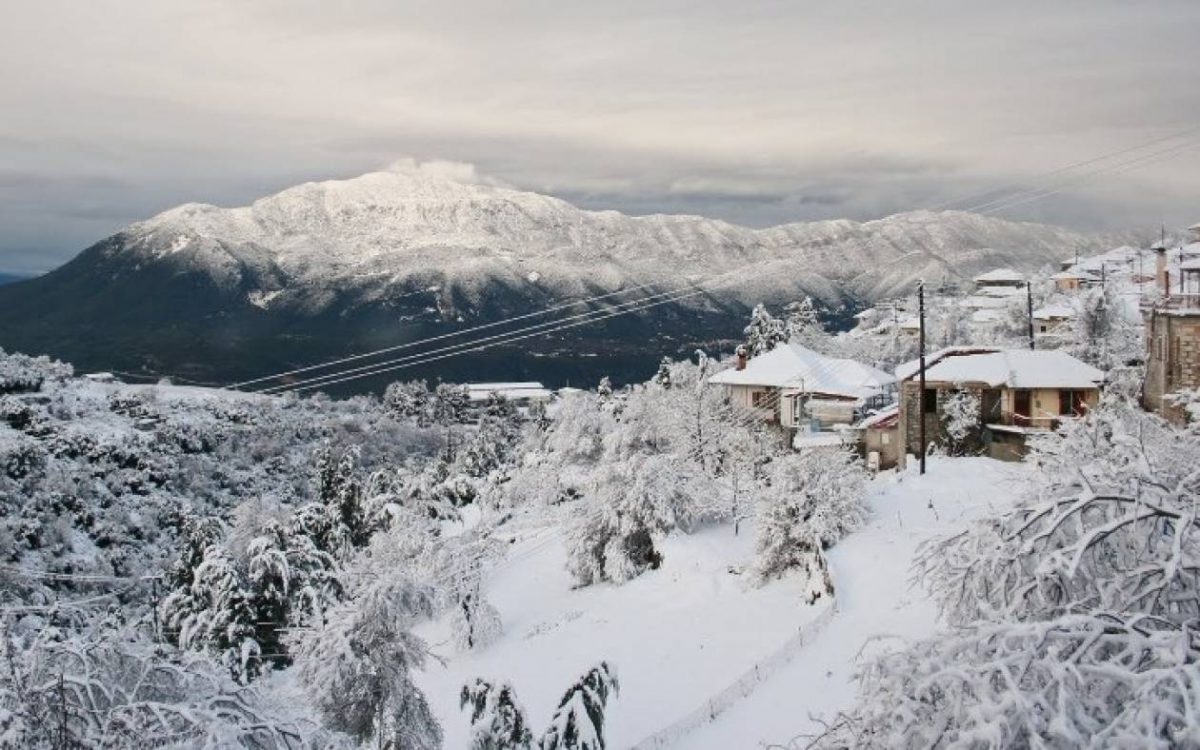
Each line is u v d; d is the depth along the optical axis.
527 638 35.41
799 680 22.98
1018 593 9.72
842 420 59.97
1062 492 11.07
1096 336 62.81
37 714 10.28
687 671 26.64
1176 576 9.46
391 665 20.45
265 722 11.30
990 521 10.92
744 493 45.12
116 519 70.88
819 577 30.44
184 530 41.34
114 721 10.47
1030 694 7.66
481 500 62.03
